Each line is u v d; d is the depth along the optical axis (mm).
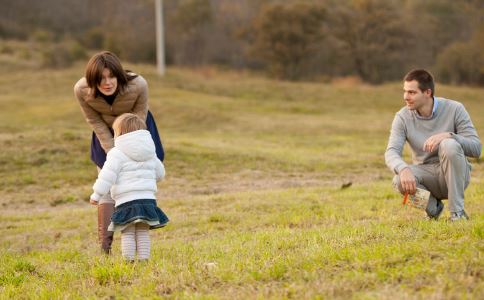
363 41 83375
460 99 56719
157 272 7918
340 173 21031
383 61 84000
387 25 81875
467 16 85688
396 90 58906
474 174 18844
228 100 49781
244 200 15648
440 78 78625
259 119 39875
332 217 12477
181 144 26141
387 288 6098
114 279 7949
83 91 9570
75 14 106750
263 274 7059
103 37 95125
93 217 15188
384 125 37156
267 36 83062
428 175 10000
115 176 8445
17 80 57000
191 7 90812
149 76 59625
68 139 24750
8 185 20000
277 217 13055
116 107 9641
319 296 6098
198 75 69688
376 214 12352
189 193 18594
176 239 11820
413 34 83500
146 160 8633
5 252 11719
